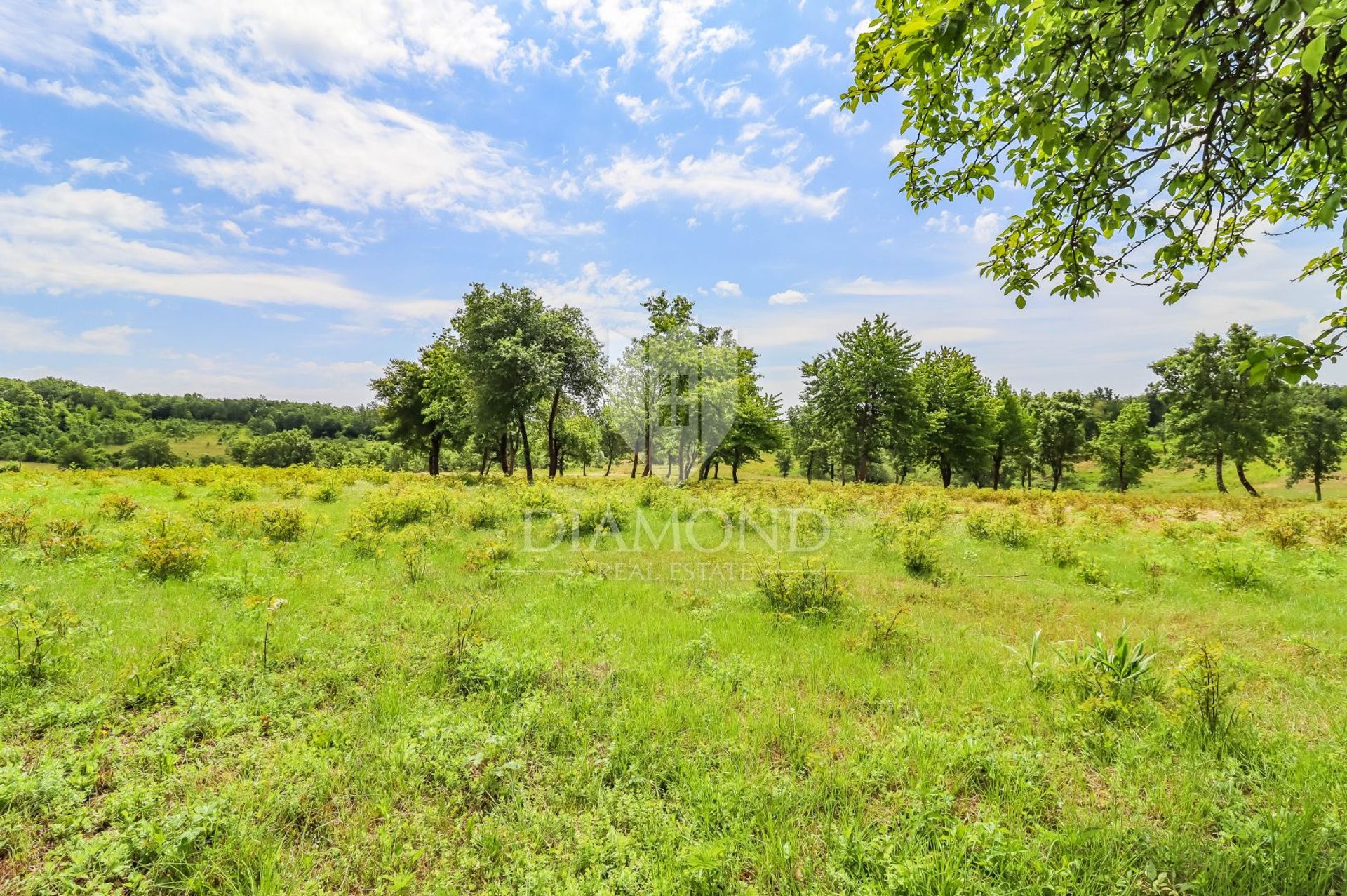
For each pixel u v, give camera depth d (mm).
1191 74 2363
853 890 2516
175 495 14633
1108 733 3785
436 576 7859
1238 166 2773
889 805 3162
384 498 13125
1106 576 8633
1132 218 3252
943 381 36375
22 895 2395
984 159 3547
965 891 2424
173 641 4758
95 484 16609
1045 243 3830
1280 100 2418
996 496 22031
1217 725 3850
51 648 4332
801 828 2939
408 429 33719
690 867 2584
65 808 2830
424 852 2760
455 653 4844
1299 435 35188
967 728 3955
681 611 6777
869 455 35188
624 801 3119
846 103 3822
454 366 27156
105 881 2510
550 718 3934
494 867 2693
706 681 4656
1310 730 3998
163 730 3512
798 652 5473
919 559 9266
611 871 2646
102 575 6719
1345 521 12711
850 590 7648
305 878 2592
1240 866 2578
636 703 4223
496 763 3432
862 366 32375
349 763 3387
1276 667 5102
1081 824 2910
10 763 3178
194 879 2445
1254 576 8234
